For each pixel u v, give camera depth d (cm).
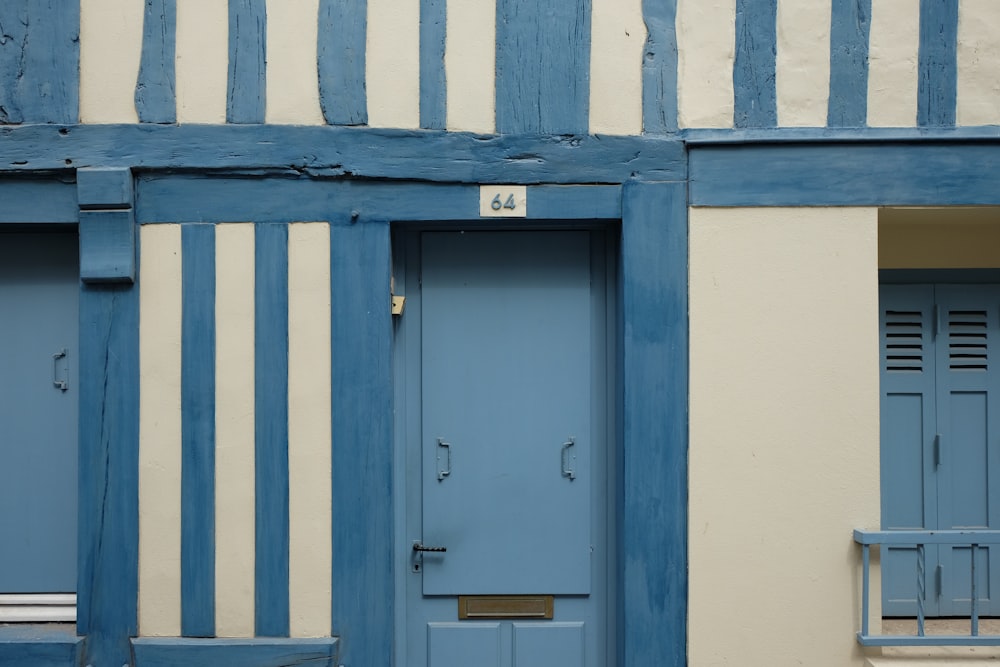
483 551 298
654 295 282
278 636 277
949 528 335
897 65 283
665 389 281
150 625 276
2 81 279
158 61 280
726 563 278
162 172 281
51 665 272
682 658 278
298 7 282
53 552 291
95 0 280
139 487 278
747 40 284
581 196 285
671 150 283
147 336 280
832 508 278
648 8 284
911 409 339
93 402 278
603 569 298
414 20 283
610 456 299
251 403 280
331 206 283
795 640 277
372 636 278
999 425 337
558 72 284
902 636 270
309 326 282
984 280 339
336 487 280
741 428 279
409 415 301
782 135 280
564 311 302
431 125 283
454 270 303
